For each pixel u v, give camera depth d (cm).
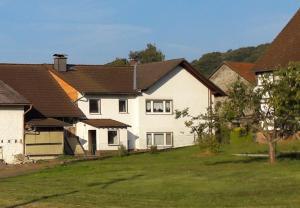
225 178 2492
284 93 2856
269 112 2955
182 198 1959
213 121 3125
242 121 3045
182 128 5306
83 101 4972
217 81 7175
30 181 2795
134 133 5172
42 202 1875
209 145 3766
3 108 4281
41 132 4425
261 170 2698
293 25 4991
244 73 6925
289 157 3266
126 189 2312
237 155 3603
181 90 5341
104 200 1922
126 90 5125
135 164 3425
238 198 1895
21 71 5153
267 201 1792
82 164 3569
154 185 2400
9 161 4269
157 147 4806
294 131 2978
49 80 5131
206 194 2052
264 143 4259
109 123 4897
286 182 2266
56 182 2678
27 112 4475
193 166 3112
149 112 5216
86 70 5294
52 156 4441
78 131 4881
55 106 4841
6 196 2078
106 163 3572
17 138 4322
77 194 2142
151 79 5212
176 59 5353
